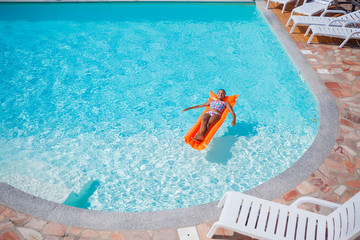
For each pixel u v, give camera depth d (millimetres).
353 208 3555
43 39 10281
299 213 3963
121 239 4211
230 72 8773
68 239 4199
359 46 9336
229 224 3816
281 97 7766
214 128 6070
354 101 7008
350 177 5164
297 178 5102
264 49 9734
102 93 7984
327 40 9672
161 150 6363
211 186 5562
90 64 9086
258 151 6266
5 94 7895
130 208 5238
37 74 8633
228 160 6070
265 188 4926
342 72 8086
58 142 6566
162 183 5652
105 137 6695
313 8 10391
